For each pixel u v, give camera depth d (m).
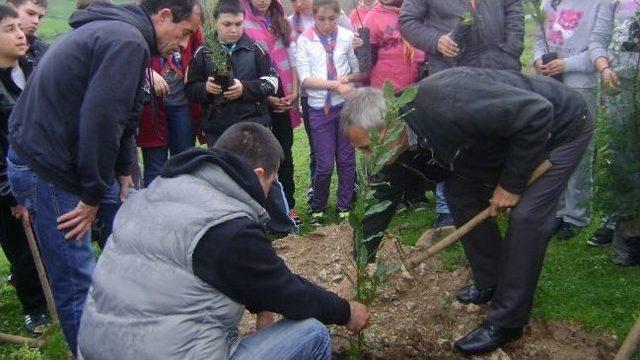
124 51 2.84
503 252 3.17
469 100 2.79
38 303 4.14
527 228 3.03
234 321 2.37
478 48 4.29
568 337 3.36
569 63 4.25
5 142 3.83
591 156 4.13
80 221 3.06
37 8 4.25
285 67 5.22
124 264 2.31
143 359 2.23
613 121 3.63
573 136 3.08
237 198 2.33
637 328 2.96
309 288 2.49
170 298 2.23
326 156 5.12
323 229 4.64
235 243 2.21
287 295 2.38
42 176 3.01
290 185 5.35
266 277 2.30
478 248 3.49
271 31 5.15
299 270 4.21
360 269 2.90
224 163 2.33
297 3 5.52
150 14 3.10
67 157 3.00
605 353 3.22
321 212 5.36
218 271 2.21
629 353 2.94
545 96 3.01
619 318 3.42
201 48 4.56
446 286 3.82
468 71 2.98
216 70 4.34
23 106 3.03
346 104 2.98
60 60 2.89
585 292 3.67
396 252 4.26
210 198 2.28
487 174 3.15
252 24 5.07
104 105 2.81
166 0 3.05
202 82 4.55
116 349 2.27
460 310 3.61
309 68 5.08
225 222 2.23
